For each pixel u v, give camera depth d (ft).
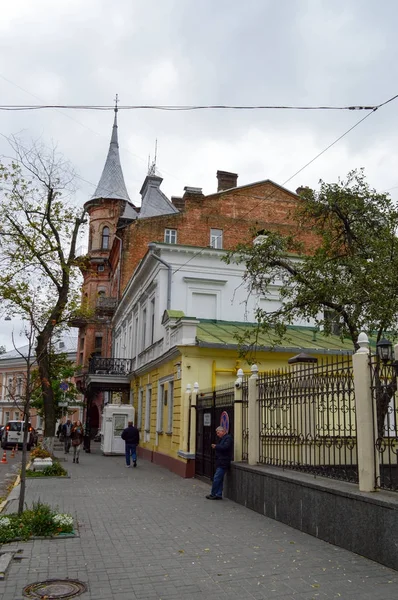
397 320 36.45
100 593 18.10
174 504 36.45
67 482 49.85
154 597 17.67
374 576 19.30
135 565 21.35
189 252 78.28
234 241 114.11
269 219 116.78
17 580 19.53
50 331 71.72
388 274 35.58
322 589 18.15
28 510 28.78
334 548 23.34
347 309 38.50
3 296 70.79
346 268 39.22
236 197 116.67
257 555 22.50
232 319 77.97
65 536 25.95
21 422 108.99
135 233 117.29
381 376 23.22
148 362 79.00
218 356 58.70
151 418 78.18
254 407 36.68
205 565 21.22
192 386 56.80
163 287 76.84
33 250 72.59
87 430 97.81
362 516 21.99
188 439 55.77
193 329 58.75
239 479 36.68
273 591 18.08
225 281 78.74
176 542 25.09
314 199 43.47
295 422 31.30
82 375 141.38
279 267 45.68
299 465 30.66
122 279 117.19
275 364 60.13
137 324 100.89
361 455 23.34
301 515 27.14
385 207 41.88
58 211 75.36
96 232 161.48
